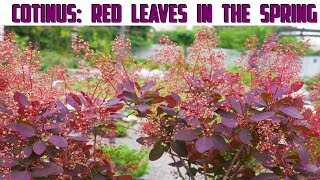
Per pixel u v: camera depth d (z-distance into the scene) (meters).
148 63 2.54
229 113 2.16
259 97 2.16
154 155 2.39
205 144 2.07
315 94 2.45
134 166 2.79
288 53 2.27
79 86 2.47
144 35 13.23
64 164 2.22
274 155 2.18
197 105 2.16
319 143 2.48
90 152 2.59
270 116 1.98
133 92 2.32
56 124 2.07
